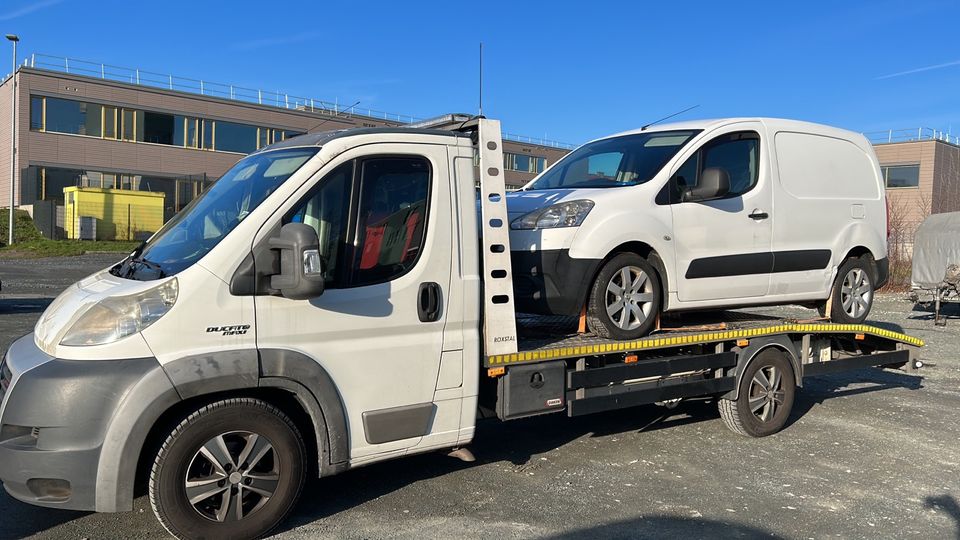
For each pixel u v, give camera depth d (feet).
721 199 20.07
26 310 46.24
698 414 24.11
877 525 15.20
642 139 21.17
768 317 24.00
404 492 16.42
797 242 21.77
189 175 135.95
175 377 12.10
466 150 15.47
